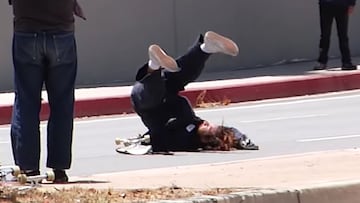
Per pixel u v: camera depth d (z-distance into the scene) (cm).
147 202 1627
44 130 3369
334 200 1772
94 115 3922
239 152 2600
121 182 1975
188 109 2605
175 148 2612
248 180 1919
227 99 4162
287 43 5216
